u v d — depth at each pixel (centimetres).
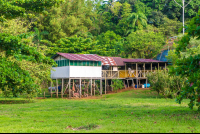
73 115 1534
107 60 3875
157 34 5009
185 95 1260
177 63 1279
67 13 5825
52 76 3516
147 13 6344
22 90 1392
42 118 1429
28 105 2192
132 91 3522
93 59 3347
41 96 3478
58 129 1058
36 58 1406
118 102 2344
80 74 3231
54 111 1728
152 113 1516
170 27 5619
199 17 1195
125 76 3997
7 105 2203
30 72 2431
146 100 2541
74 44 4400
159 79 2877
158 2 6297
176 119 1242
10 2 1647
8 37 1301
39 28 5291
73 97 3167
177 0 6053
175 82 2798
